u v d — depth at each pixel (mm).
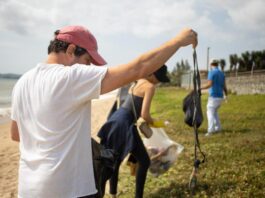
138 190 4312
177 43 2064
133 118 4234
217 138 8383
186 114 4840
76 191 1990
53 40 2174
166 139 5043
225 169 5480
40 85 2018
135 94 4258
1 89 72500
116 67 1966
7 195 5938
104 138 4188
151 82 4250
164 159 4957
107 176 2910
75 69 1971
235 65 58719
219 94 9188
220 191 4598
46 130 1971
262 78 26797
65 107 1956
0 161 8664
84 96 1939
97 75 1931
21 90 2113
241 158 6105
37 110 2006
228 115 12625
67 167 1970
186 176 5340
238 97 22984
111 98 39781
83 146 2023
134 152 4230
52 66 2053
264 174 5121
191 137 8820
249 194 4359
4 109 26312
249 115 12320
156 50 2002
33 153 2037
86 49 2139
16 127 2291
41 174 1960
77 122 1999
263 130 9047
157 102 25219
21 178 2072
